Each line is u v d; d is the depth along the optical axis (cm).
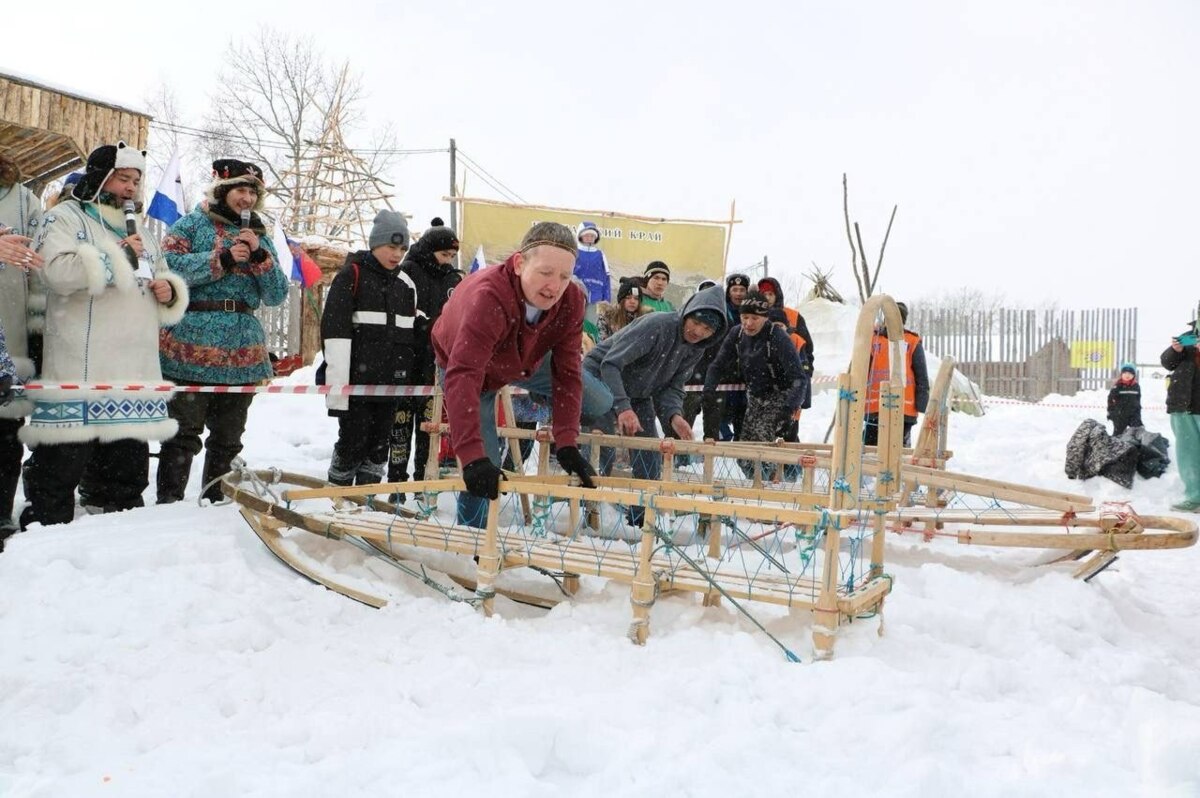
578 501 466
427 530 372
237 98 2922
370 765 214
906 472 482
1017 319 2284
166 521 422
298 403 993
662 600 344
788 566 414
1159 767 216
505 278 345
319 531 378
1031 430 1282
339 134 1777
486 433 426
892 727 236
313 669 279
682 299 1196
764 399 658
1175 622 411
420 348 546
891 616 345
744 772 219
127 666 275
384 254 508
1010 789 210
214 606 324
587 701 254
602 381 507
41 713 247
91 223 443
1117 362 2214
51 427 423
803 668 275
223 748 227
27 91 980
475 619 324
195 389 457
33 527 407
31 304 454
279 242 1023
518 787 208
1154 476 880
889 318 339
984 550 475
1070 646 337
